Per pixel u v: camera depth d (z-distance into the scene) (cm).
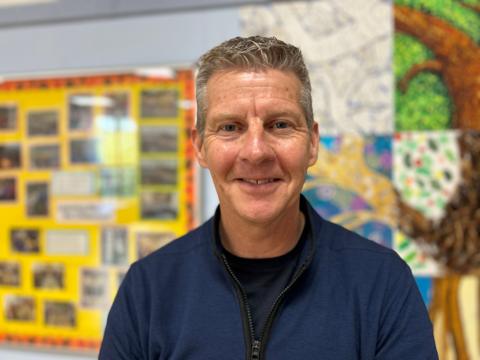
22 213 166
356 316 74
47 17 161
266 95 71
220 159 74
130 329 81
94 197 158
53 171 162
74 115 160
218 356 75
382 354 72
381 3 135
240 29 145
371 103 137
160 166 152
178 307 80
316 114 141
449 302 132
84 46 158
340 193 140
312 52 141
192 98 149
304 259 78
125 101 155
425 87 132
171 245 87
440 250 132
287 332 74
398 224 135
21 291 167
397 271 77
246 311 76
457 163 131
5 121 166
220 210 85
